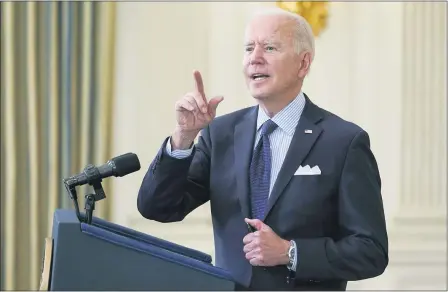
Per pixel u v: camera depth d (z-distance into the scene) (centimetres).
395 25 1570
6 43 1439
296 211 673
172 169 697
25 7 1451
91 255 511
